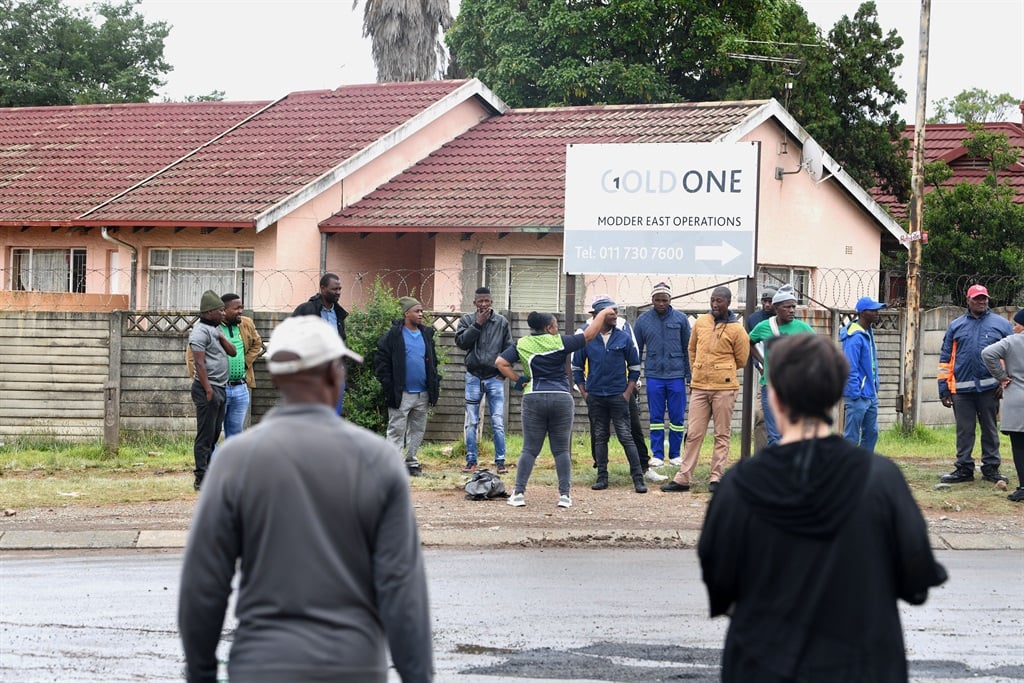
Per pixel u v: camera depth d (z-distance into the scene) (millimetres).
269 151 29453
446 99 30031
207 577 4961
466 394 18359
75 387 21641
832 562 4672
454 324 21562
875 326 23984
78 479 17594
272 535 4898
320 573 4879
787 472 4793
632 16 40625
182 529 13828
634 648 9367
